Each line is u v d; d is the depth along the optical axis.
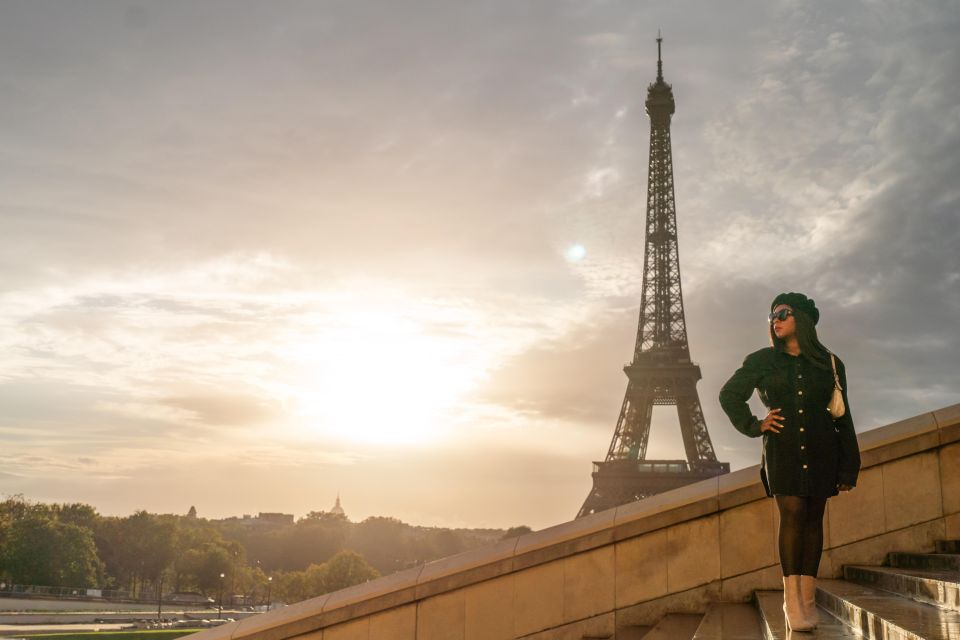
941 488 13.82
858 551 13.88
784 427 8.18
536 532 14.54
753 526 13.65
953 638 5.82
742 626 10.87
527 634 13.94
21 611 129.00
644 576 13.80
